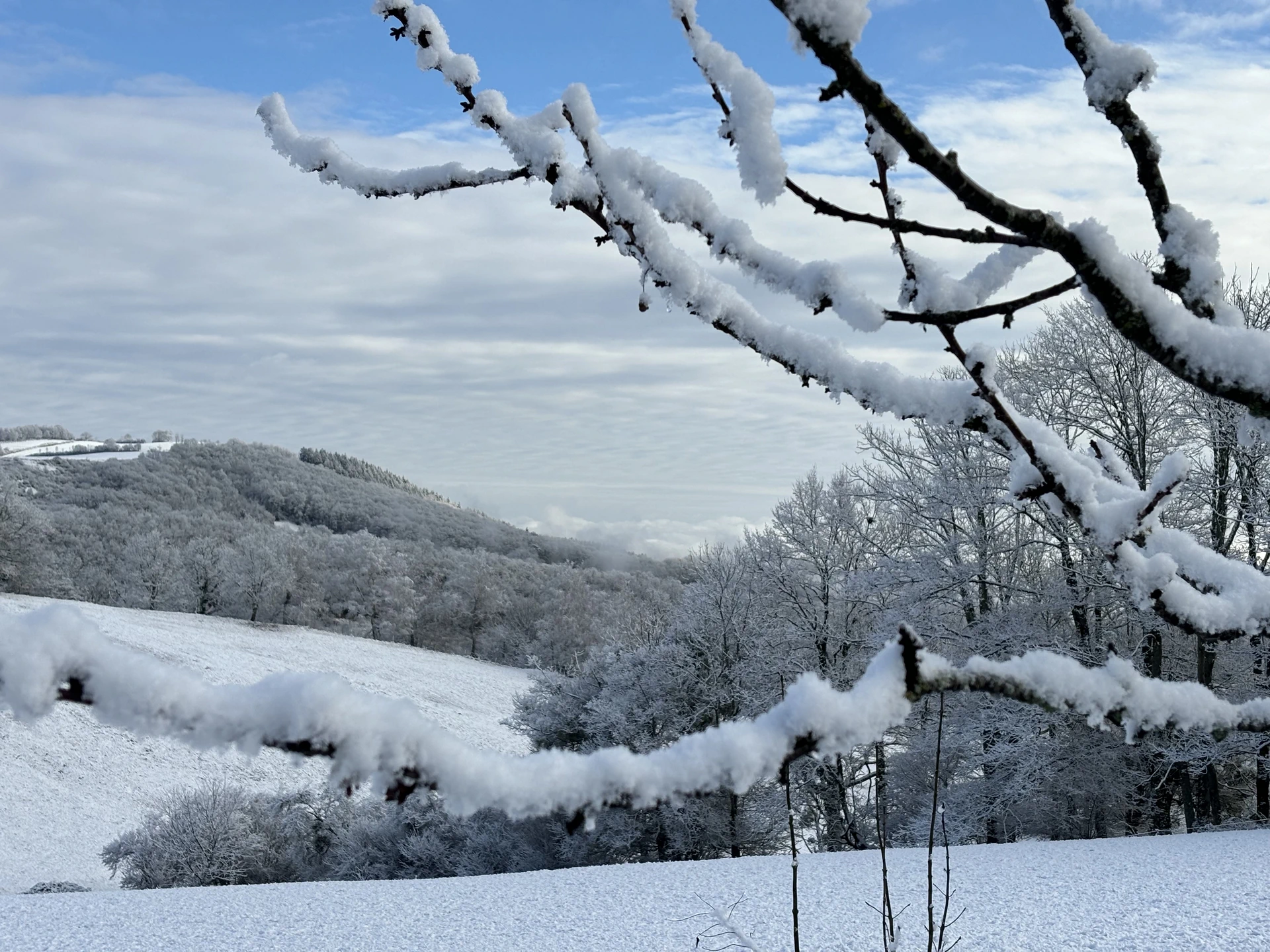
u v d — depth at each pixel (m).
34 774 26.91
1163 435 16.28
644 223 1.29
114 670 0.60
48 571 52.69
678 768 0.74
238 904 10.67
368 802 22.91
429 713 38.38
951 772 18.70
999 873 10.44
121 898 11.29
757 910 9.12
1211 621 1.33
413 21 1.38
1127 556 1.34
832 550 21.39
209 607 61.91
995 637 16.30
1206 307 1.25
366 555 68.88
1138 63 1.20
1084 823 17.50
